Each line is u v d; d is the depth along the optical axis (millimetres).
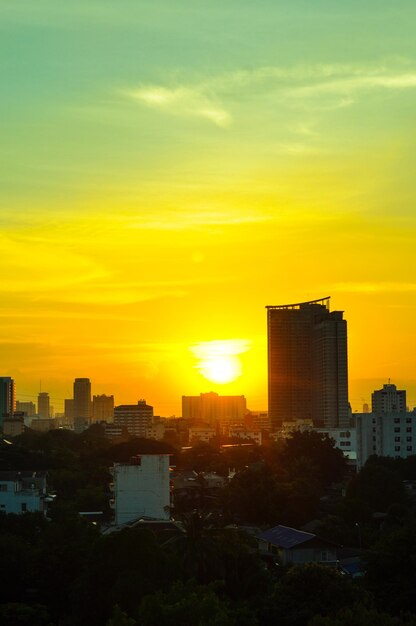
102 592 103312
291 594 93875
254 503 192875
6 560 117250
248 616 84625
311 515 193750
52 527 134750
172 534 148125
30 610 104062
